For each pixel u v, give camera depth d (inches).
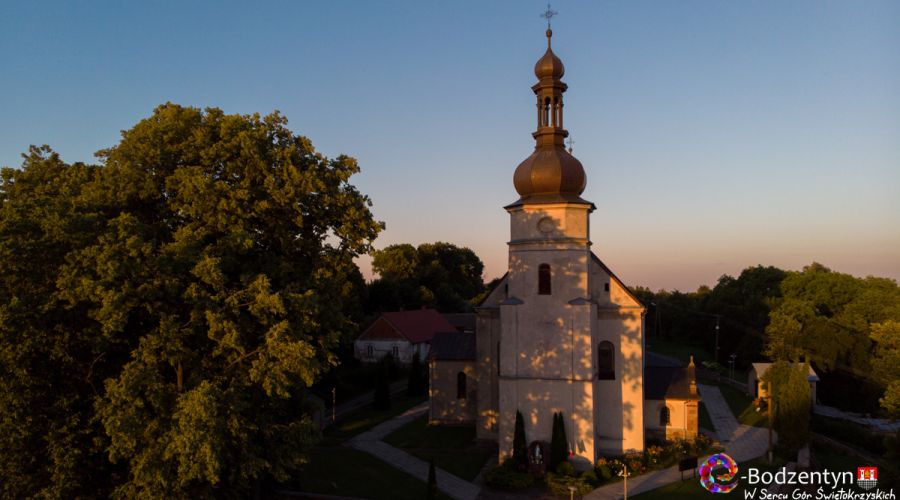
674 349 4360.2
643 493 1519.4
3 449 908.6
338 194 1233.4
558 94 1755.7
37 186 1235.2
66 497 955.3
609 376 1803.6
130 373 902.4
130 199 1104.8
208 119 1222.9
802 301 3053.6
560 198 1681.8
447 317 4249.5
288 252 1234.0
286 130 1275.8
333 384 2655.0
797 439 1833.2
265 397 1178.0
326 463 1756.9
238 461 1031.6
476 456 1828.2
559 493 1515.7
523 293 1686.8
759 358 3412.9
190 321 981.8
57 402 956.6
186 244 978.7
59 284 889.5
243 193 1085.8
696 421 1915.6
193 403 884.0
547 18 1772.9
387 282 4284.0
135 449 938.7
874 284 3284.9
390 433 2112.5
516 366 1675.7
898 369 2434.8
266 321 1032.2
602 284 1824.6
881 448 2063.2
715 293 4212.6
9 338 872.3
